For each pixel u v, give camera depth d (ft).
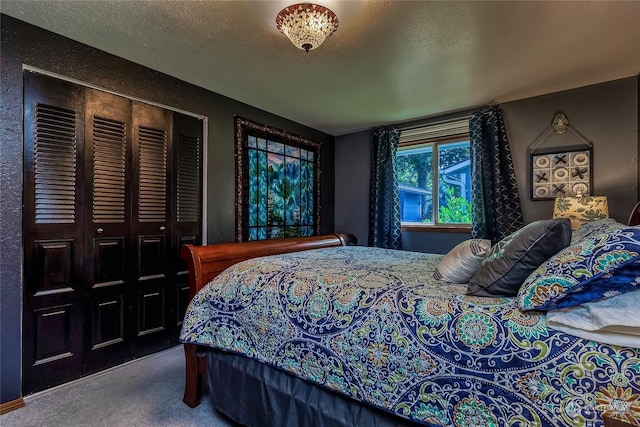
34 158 6.13
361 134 13.58
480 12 5.60
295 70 7.89
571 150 9.16
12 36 5.86
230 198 9.88
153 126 8.03
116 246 7.34
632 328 2.68
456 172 11.51
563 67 7.75
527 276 3.69
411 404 3.51
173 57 7.31
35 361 6.12
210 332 5.37
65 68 6.51
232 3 5.37
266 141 11.10
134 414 5.51
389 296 4.00
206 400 5.95
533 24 5.96
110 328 7.22
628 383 2.62
